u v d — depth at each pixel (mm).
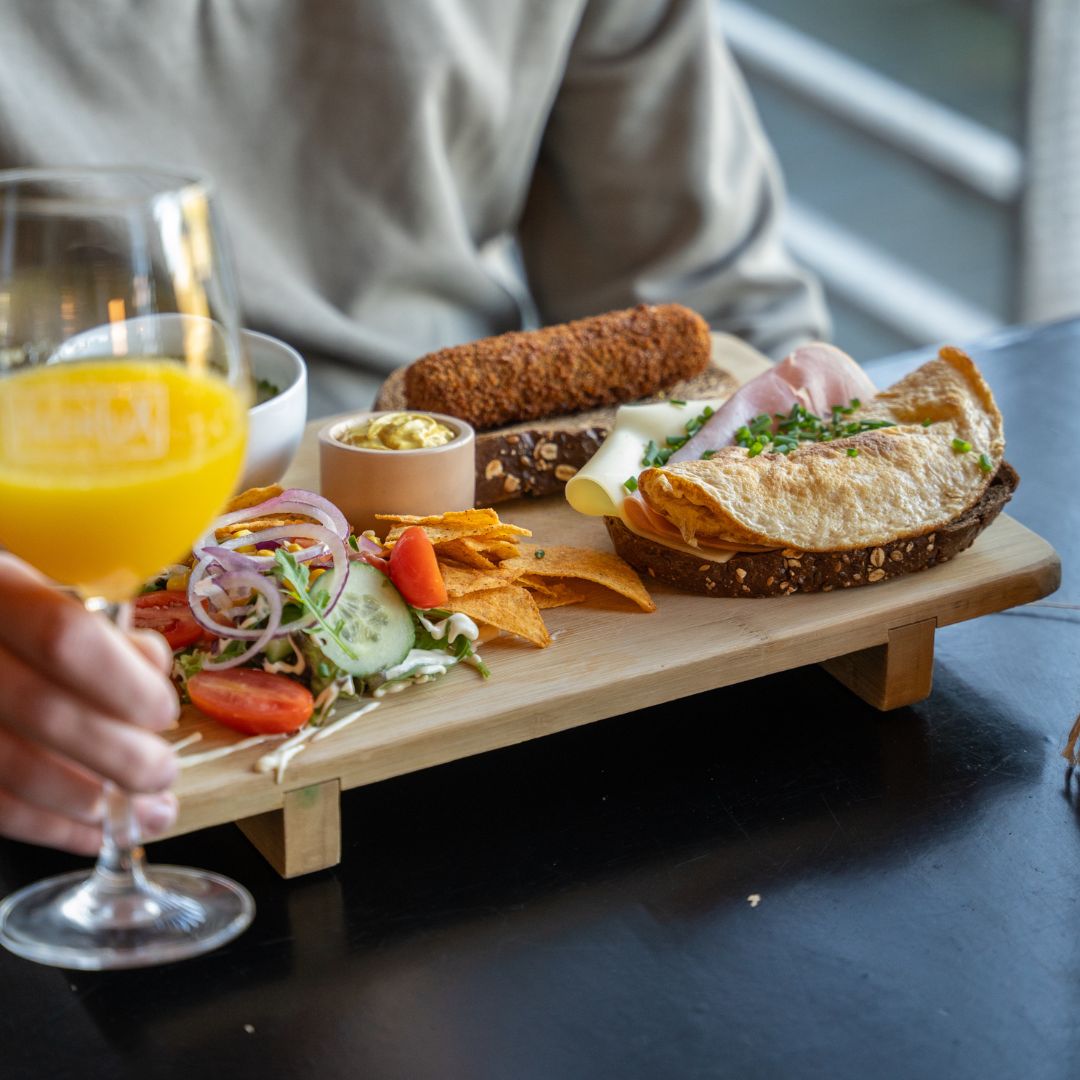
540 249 2170
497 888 860
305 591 917
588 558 1113
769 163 2139
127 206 663
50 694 682
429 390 1374
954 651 1131
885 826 918
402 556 964
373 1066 729
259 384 1287
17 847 879
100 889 789
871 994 777
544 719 948
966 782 965
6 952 798
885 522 1079
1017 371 1631
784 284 2021
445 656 979
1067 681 1089
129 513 675
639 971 794
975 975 792
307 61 1812
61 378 665
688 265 2004
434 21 1833
